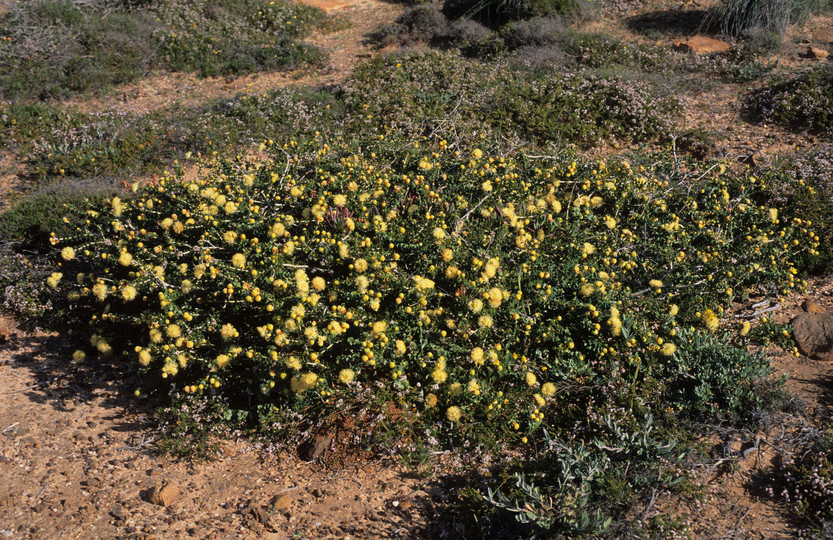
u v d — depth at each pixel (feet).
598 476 11.37
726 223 18.48
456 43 36.81
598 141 25.68
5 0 39.32
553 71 30.78
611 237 17.34
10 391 15.79
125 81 34.94
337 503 12.15
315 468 13.10
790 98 25.94
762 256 17.38
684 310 15.85
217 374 14.48
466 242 16.12
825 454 11.54
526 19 37.78
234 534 11.35
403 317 14.47
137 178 25.85
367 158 21.38
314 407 13.89
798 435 12.25
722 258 17.13
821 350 14.53
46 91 33.35
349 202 17.67
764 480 11.60
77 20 37.06
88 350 17.89
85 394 15.97
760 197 20.21
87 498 12.25
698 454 11.95
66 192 23.38
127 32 36.88
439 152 22.66
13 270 20.58
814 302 16.66
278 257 15.57
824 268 17.93
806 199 19.26
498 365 13.57
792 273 17.39
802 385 13.65
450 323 14.01
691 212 18.69
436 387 13.67
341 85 31.22
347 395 13.78
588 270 15.62
